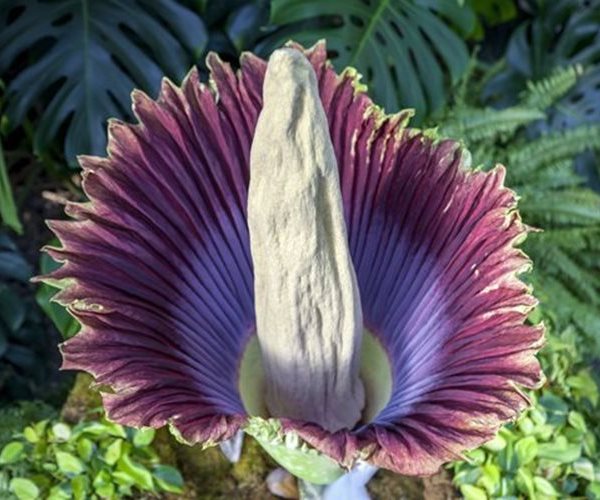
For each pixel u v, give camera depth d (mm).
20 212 3004
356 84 1471
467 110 2621
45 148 2359
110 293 1288
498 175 1386
